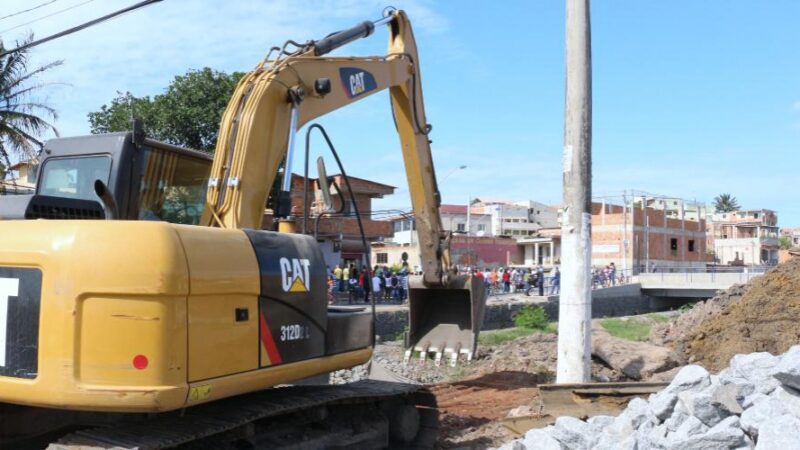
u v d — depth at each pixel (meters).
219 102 25.98
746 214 99.38
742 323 11.19
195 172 6.78
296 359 5.70
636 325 21.16
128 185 5.85
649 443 5.25
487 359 14.90
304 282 5.84
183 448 5.30
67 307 4.48
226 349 5.01
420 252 10.21
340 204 6.64
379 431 7.25
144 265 4.55
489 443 7.79
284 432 6.27
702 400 5.26
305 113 7.42
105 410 4.48
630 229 55.25
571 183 8.90
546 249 62.34
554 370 13.22
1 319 4.66
